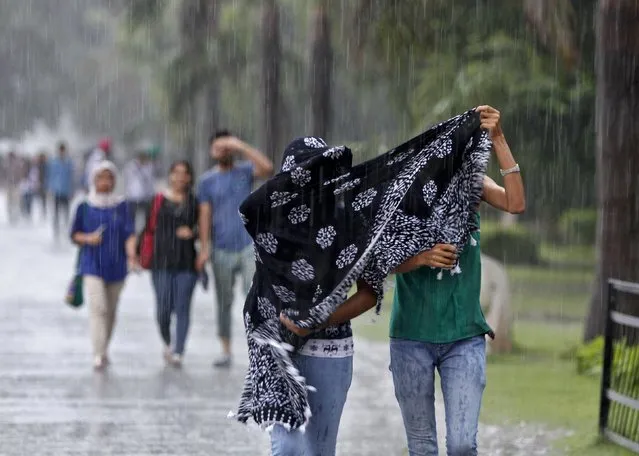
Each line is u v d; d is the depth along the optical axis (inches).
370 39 1952.5
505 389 1230.9
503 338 1503.4
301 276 629.9
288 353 636.7
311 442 663.1
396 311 685.3
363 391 1236.5
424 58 1996.8
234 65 3496.6
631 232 1344.7
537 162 2203.5
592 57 1950.1
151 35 3973.9
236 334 1688.0
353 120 3400.6
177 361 1407.5
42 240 3513.8
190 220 1397.6
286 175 634.8
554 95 2089.1
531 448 959.0
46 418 1073.5
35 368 1355.8
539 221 3481.8
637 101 1322.6
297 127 3570.4
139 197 2834.6
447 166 657.0
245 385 652.1
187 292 1400.1
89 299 1374.3
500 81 2053.4
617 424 967.0
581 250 3302.2
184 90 3577.8
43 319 1784.0
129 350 1514.5
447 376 673.6
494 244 2935.5
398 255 634.8
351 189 640.4
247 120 3754.9
